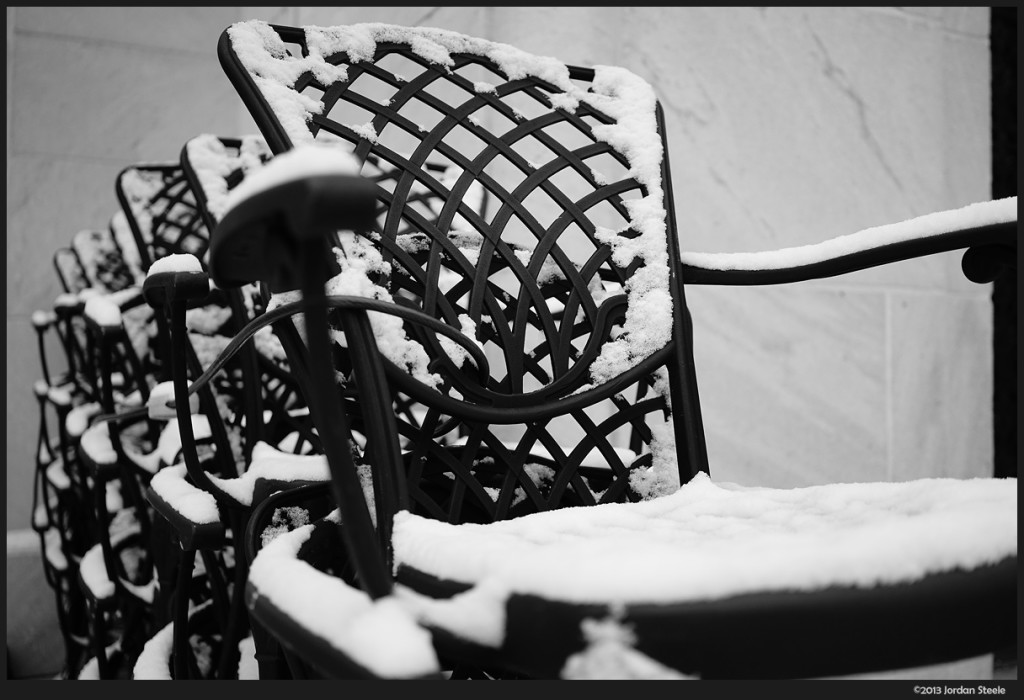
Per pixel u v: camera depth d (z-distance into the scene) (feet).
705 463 2.66
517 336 2.62
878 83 6.50
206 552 3.15
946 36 6.79
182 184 5.92
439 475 2.56
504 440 5.42
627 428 5.40
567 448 5.33
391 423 2.05
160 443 3.26
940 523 1.40
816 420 6.11
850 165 6.37
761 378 5.98
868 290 6.31
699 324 5.86
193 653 3.17
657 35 5.80
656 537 1.79
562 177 5.49
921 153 6.61
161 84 8.85
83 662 5.20
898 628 1.29
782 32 6.21
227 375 3.94
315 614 1.40
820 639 1.25
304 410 4.11
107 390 3.73
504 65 2.95
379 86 6.55
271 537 2.62
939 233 2.43
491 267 2.79
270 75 2.49
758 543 1.41
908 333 6.44
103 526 3.66
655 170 2.96
